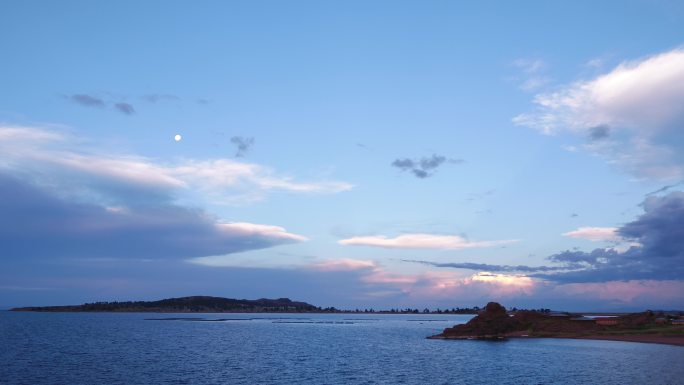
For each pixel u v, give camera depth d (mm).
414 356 104062
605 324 171875
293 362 92500
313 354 108875
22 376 70875
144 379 69500
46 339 145875
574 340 145375
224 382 68125
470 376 74312
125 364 85875
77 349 114000
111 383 65688
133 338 154375
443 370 81188
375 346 131875
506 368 82750
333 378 72750
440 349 121312
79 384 64562
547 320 175625
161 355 102500
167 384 65688
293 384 67250
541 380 69938
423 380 71000
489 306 173750
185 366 84312
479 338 158500
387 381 70125
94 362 88312
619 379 69375
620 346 122562
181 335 173750
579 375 73812
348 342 148000
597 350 112438
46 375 71938
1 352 104375
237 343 140000
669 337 142750
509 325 168375
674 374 73562
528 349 117188
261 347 127000
